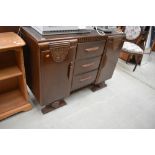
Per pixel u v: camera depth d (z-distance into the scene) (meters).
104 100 1.85
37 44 1.06
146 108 1.84
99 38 1.44
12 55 1.42
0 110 1.38
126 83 2.28
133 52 2.46
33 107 1.57
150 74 2.66
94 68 1.67
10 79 1.55
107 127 1.49
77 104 1.71
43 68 1.18
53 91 1.40
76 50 1.33
